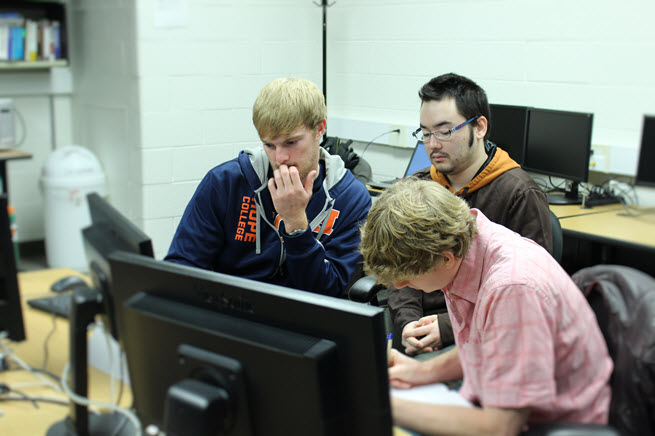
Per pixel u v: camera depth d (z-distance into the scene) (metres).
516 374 1.03
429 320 1.75
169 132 3.82
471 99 1.96
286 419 0.84
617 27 2.94
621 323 1.10
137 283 1.00
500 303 1.06
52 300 1.77
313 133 1.56
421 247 1.09
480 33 3.48
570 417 1.09
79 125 4.51
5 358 1.43
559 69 3.18
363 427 0.82
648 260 2.75
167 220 3.91
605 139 3.05
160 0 3.67
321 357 0.80
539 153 3.13
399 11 3.86
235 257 1.76
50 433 1.16
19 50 4.18
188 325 0.91
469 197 2.02
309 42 4.23
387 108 4.04
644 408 1.05
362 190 1.80
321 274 1.60
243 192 1.71
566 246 2.96
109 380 1.35
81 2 4.26
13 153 3.93
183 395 0.85
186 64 3.81
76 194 4.03
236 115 4.03
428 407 1.06
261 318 0.87
